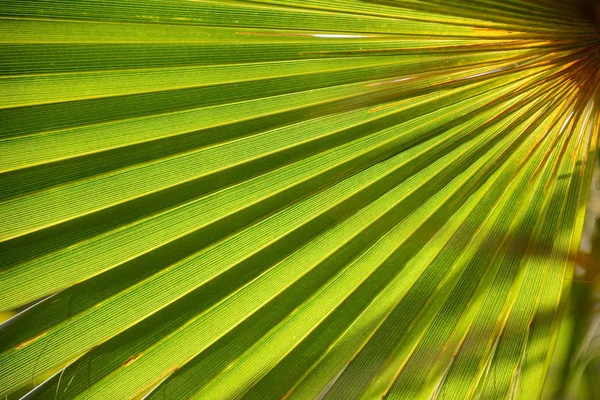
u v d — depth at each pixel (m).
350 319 0.38
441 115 0.38
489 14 0.35
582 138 0.38
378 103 0.37
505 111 0.38
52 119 0.34
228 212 0.37
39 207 0.35
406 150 0.38
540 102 0.38
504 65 0.37
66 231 0.35
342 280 0.38
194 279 0.37
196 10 0.34
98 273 0.36
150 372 0.36
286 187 0.37
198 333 0.37
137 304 0.36
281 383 0.38
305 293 0.38
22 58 0.33
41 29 0.33
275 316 0.38
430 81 0.37
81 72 0.34
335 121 0.37
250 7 0.34
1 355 0.34
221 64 0.35
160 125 0.35
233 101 0.36
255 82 0.36
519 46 0.36
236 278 0.37
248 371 0.37
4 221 0.34
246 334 0.37
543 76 0.37
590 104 0.38
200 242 0.37
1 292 0.34
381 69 0.37
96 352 0.36
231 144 0.36
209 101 0.36
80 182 0.35
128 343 0.36
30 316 0.35
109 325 0.36
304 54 0.36
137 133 0.35
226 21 0.34
